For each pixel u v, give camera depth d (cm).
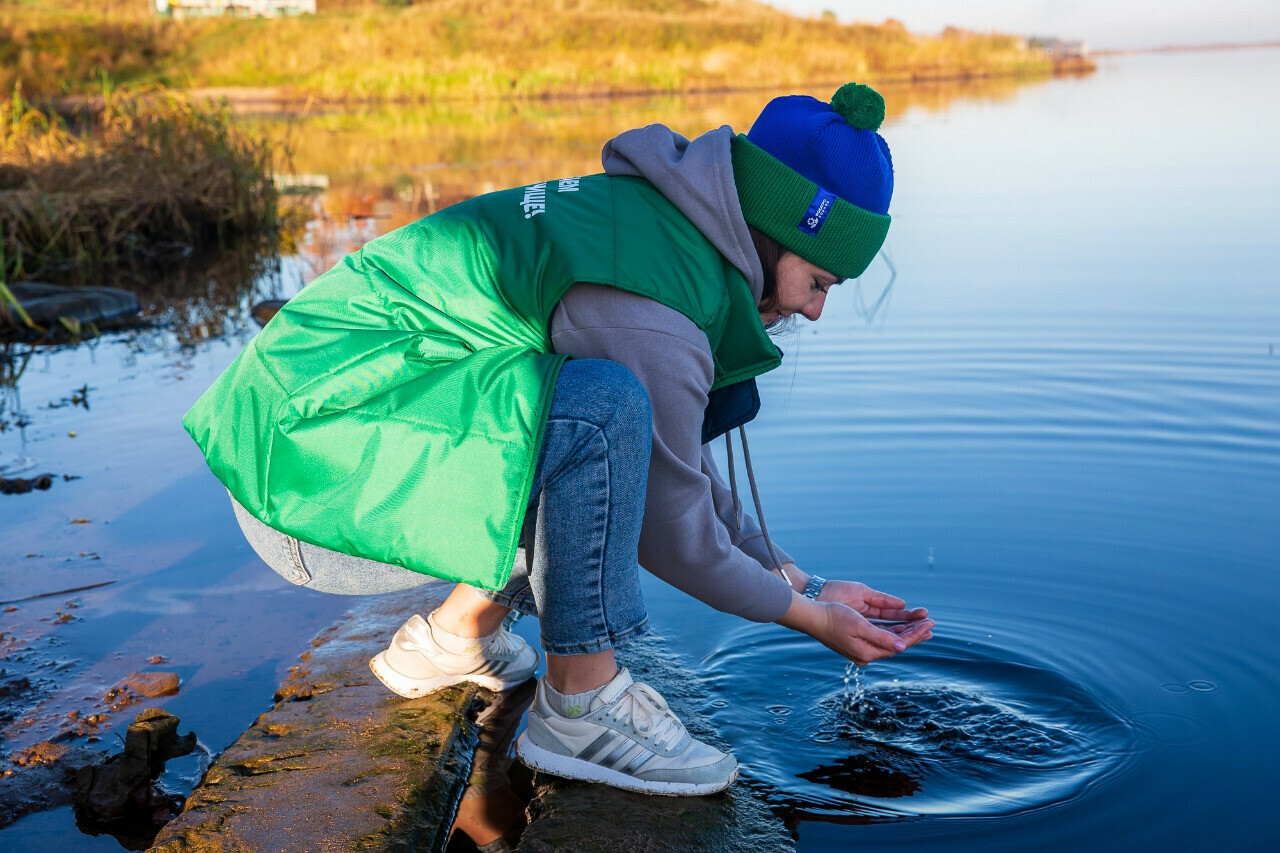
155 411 399
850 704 204
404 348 165
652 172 171
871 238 172
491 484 157
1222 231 618
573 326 167
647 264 165
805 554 257
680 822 172
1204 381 368
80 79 2183
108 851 170
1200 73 2502
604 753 183
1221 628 221
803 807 175
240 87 2259
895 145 1132
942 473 303
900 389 375
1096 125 1281
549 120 1630
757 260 171
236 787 179
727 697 209
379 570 180
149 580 263
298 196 953
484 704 216
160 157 842
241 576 266
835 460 315
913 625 194
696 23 2930
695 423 170
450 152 1231
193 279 673
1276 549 253
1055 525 269
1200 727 190
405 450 158
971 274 543
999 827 167
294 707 206
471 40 2661
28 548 281
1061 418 341
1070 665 211
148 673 219
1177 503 279
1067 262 558
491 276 171
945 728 194
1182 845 160
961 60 2691
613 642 176
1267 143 1029
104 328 550
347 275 174
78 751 195
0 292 558
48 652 230
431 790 180
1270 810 167
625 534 170
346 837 165
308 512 160
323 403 160
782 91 2191
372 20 2748
